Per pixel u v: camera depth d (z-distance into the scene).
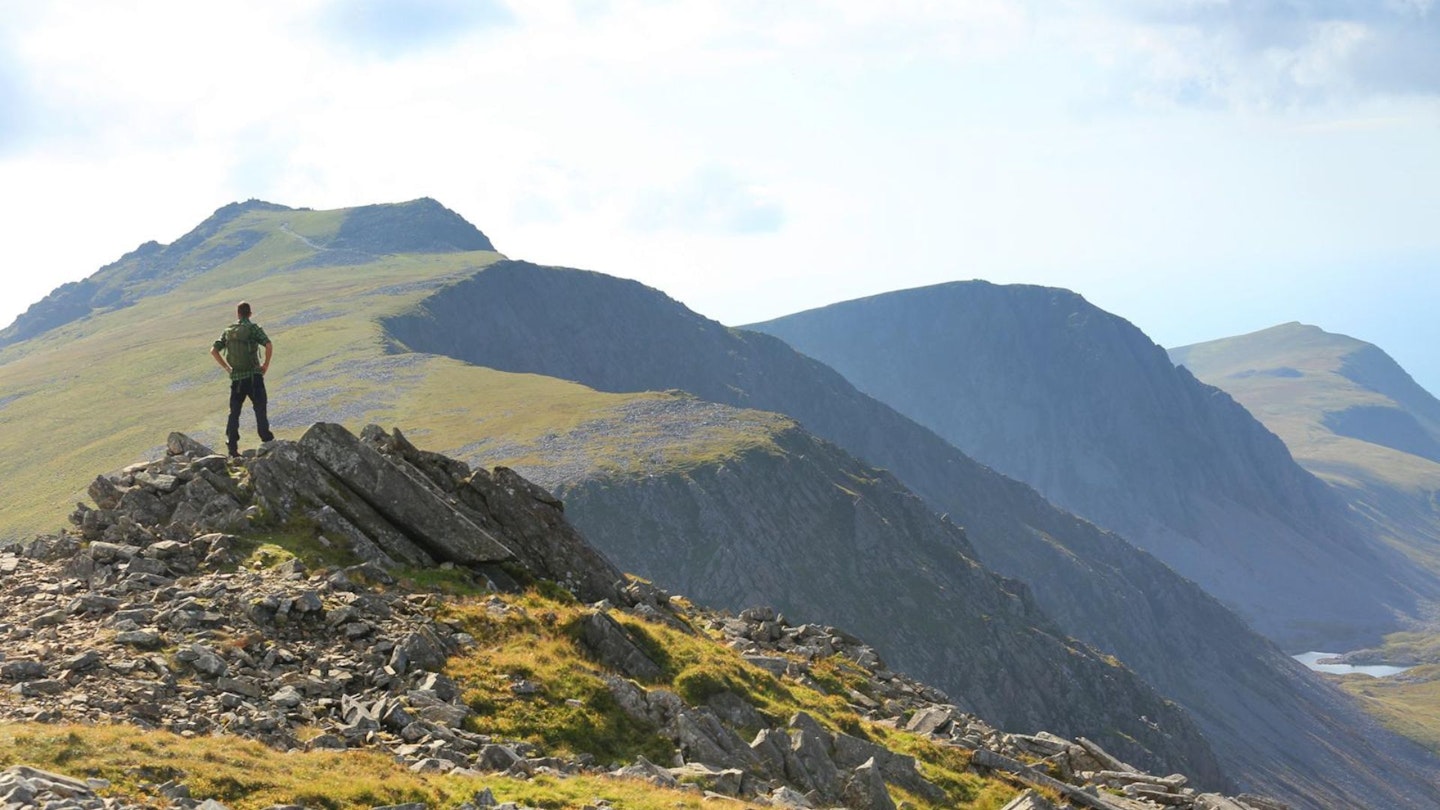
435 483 37.22
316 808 18.62
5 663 22.23
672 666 33.19
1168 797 37.81
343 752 21.67
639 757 26.25
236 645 25.44
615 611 35.16
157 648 24.59
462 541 34.75
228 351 35.97
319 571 30.05
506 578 35.06
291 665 25.62
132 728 19.84
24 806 15.04
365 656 26.67
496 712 26.50
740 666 35.56
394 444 37.62
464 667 27.80
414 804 19.09
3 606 26.81
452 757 23.14
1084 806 35.56
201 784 18.19
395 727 24.05
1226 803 37.75
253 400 36.34
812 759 30.02
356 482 34.09
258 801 18.25
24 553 31.30
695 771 26.48
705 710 30.47
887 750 33.25
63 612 26.12
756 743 29.55
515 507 38.06
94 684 22.30
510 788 21.58
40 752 17.70
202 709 22.48
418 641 27.44
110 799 16.42
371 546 32.62
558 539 38.66
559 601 35.19
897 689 45.12
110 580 28.33
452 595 31.91
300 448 34.06
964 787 33.78
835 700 39.06
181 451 36.22
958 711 44.34
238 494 33.34
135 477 33.84
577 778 23.69
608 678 29.48
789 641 46.78
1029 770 36.78
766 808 24.83
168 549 29.58
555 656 29.95
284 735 22.09
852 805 29.33
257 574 29.22
